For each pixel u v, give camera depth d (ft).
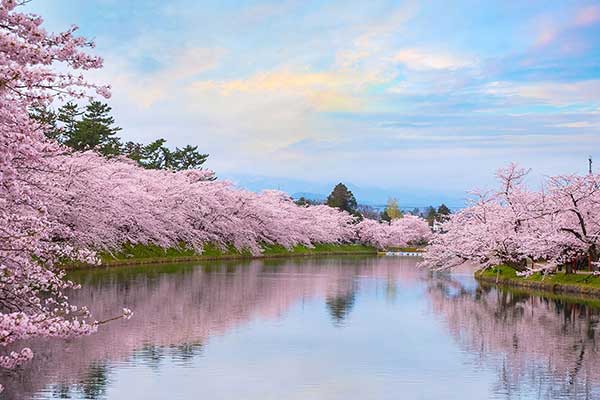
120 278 105.81
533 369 48.08
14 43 23.56
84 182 110.01
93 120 205.67
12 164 36.63
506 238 118.32
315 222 278.67
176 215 165.37
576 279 107.86
